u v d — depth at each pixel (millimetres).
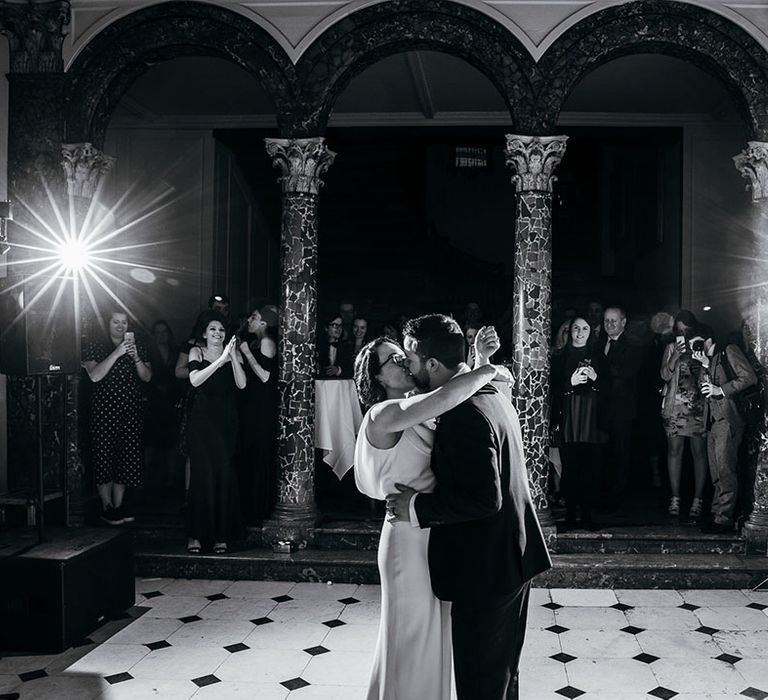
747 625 5457
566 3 6730
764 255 6684
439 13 6773
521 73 6746
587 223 12203
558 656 4910
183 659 4852
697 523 7066
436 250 12016
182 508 7527
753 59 6660
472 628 3000
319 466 8352
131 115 10453
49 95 7004
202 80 9195
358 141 10938
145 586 6324
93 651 4984
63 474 6266
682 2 6652
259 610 5758
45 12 6957
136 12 6945
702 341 6742
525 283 6738
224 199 10992
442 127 10562
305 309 6895
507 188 11984
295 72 6883
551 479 8188
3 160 7109
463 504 2824
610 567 6293
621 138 10680
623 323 7672
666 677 4590
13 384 7031
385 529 3137
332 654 4926
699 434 7070
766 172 6648
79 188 6980
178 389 8594
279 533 6773
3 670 4707
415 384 3287
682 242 10305
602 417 6879
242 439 7004
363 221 12148
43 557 5008
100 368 6793
